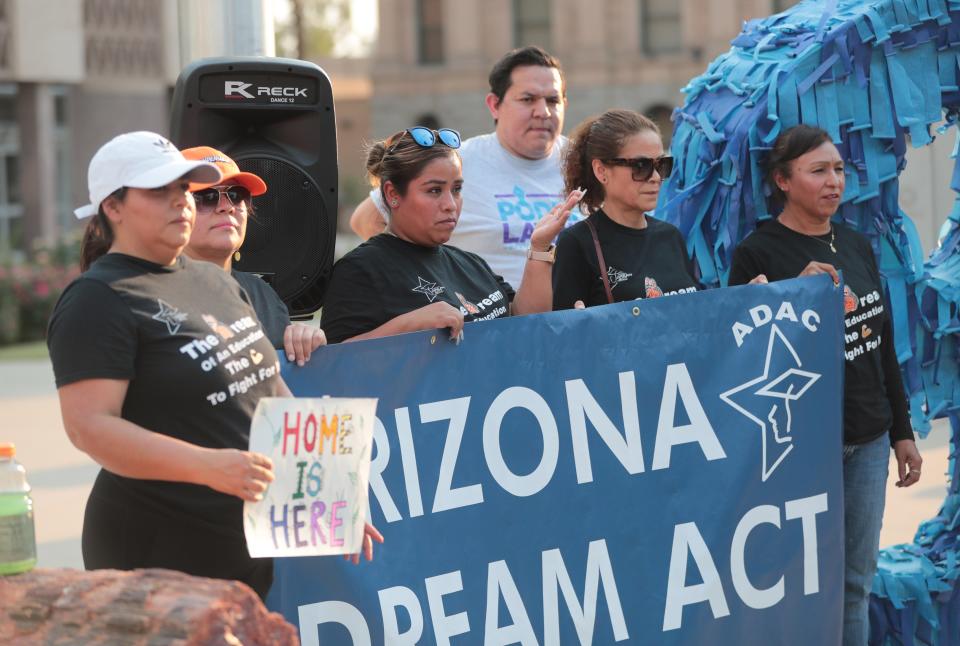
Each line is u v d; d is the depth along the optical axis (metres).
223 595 3.86
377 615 5.07
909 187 13.71
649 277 6.06
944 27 6.64
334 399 4.39
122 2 49.12
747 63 6.70
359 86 72.06
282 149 6.41
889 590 6.91
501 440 5.38
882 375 6.39
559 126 7.34
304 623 4.96
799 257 6.25
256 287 5.23
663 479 5.66
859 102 6.49
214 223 5.00
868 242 6.48
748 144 6.44
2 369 24.94
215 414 4.33
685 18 50.22
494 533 5.33
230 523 4.50
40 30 44.84
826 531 6.01
